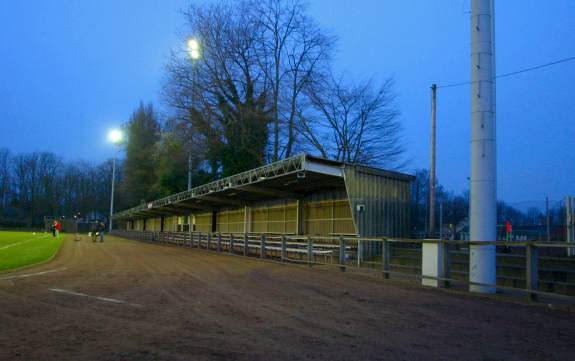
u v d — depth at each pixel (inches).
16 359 212.5
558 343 247.0
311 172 693.9
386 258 524.4
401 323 293.4
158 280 504.1
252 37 1369.3
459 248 705.6
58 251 971.9
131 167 2586.1
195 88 1393.9
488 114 437.4
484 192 430.9
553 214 734.5
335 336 258.5
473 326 285.9
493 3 450.6
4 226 3388.3
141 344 238.7
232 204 1242.6
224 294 406.9
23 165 3575.3
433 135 919.7
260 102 1350.9
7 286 443.8
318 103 1296.8
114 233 2687.0
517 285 475.8
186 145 1453.0
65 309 331.0
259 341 245.9
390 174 749.3
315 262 658.8
